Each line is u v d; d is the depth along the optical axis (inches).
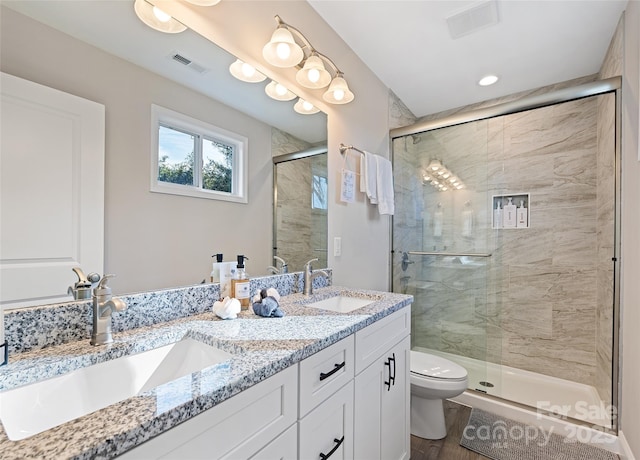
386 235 100.3
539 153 100.0
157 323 40.9
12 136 30.9
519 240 103.0
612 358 72.0
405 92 105.0
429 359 79.0
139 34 41.7
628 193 66.4
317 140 72.1
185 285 46.5
